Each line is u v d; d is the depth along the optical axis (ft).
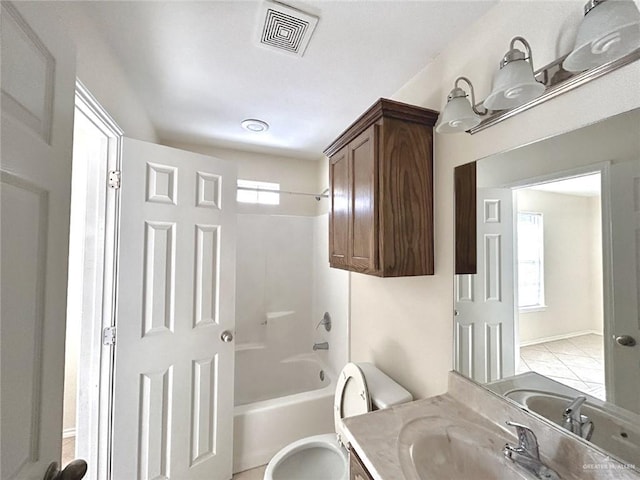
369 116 4.28
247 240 9.02
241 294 8.87
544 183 2.91
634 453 2.25
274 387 8.79
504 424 3.14
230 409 5.87
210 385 5.65
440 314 4.19
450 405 3.63
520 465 2.60
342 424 3.23
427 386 4.40
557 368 2.76
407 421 3.27
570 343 2.68
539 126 2.97
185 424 5.30
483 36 3.65
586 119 2.58
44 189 2.07
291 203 9.83
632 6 1.96
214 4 3.49
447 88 4.24
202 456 5.49
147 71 4.88
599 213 2.49
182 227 5.36
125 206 4.77
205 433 5.54
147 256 4.99
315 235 9.71
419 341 4.59
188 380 5.37
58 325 2.23
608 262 2.43
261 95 5.67
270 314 9.16
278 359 9.10
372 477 2.70
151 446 4.93
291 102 5.94
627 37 2.01
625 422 2.32
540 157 2.96
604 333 2.46
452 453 2.98
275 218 9.40
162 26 3.85
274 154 9.47
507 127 3.32
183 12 3.61
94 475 4.59
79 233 7.30
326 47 4.24
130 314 4.79
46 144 2.10
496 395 3.30
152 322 5.00
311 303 9.75
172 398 5.17
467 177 3.83
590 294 2.56
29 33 1.90
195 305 5.51
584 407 2.56
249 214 9.10
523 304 3.10
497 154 3.43
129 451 4.74
